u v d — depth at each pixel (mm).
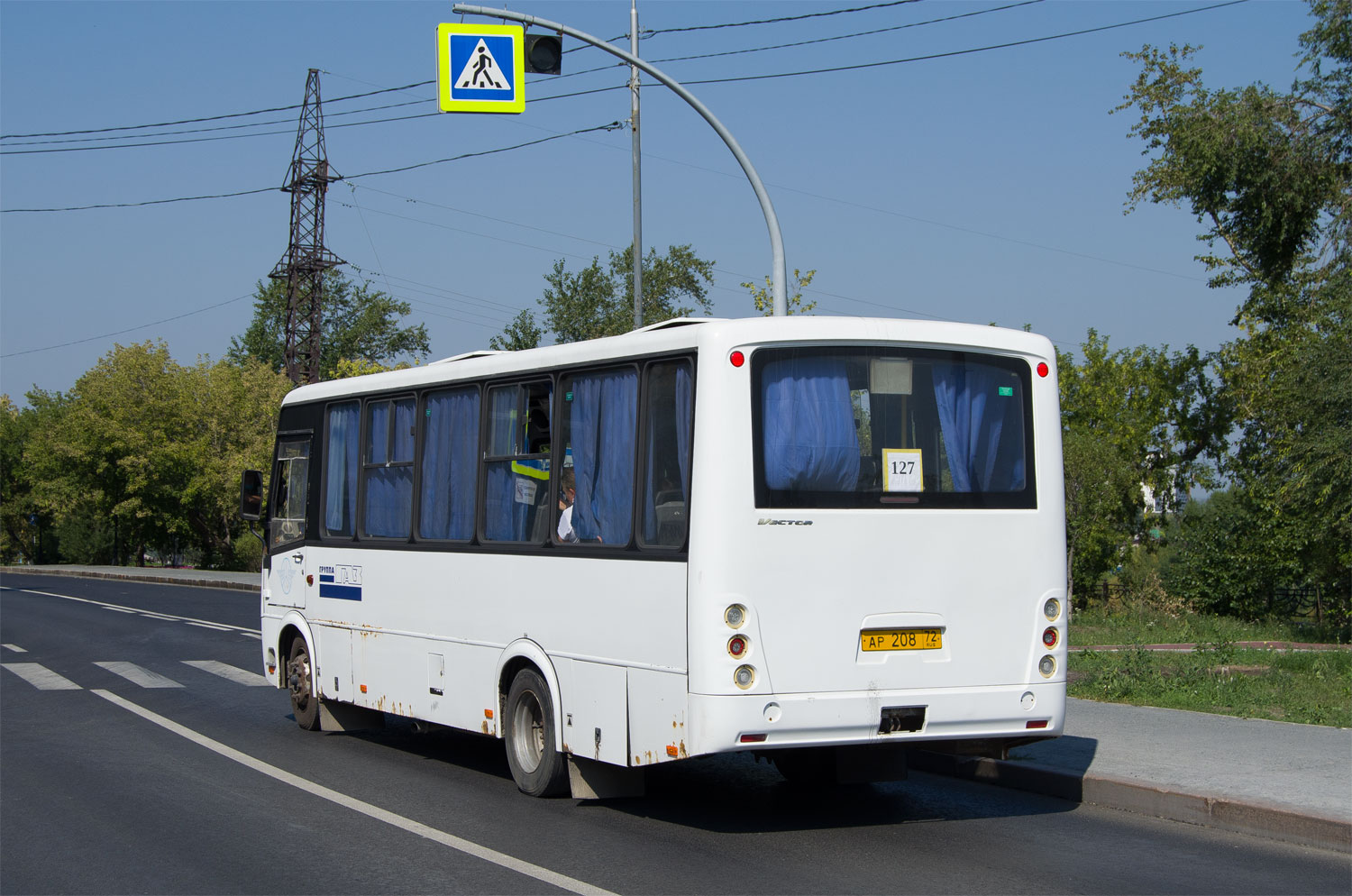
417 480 10445
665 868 7074
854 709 7473
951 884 6703
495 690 9312
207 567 61094
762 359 7520
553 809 8719
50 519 84562
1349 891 6547
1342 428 19438
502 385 9477
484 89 15102
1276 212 28938
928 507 7801
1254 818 7773
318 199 54750
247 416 60000
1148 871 6973
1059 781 9023
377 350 98250
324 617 11773
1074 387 32594
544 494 8914
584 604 8320
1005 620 7953
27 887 6812
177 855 7449
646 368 7984
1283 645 19250
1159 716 11430
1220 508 30562
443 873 6996
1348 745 9859
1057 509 8195
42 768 10367
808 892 6559
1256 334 29828
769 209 14625
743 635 7281
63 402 86125
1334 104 28609
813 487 7527
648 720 7691
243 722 13008
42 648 21031
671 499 7676
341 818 8461
